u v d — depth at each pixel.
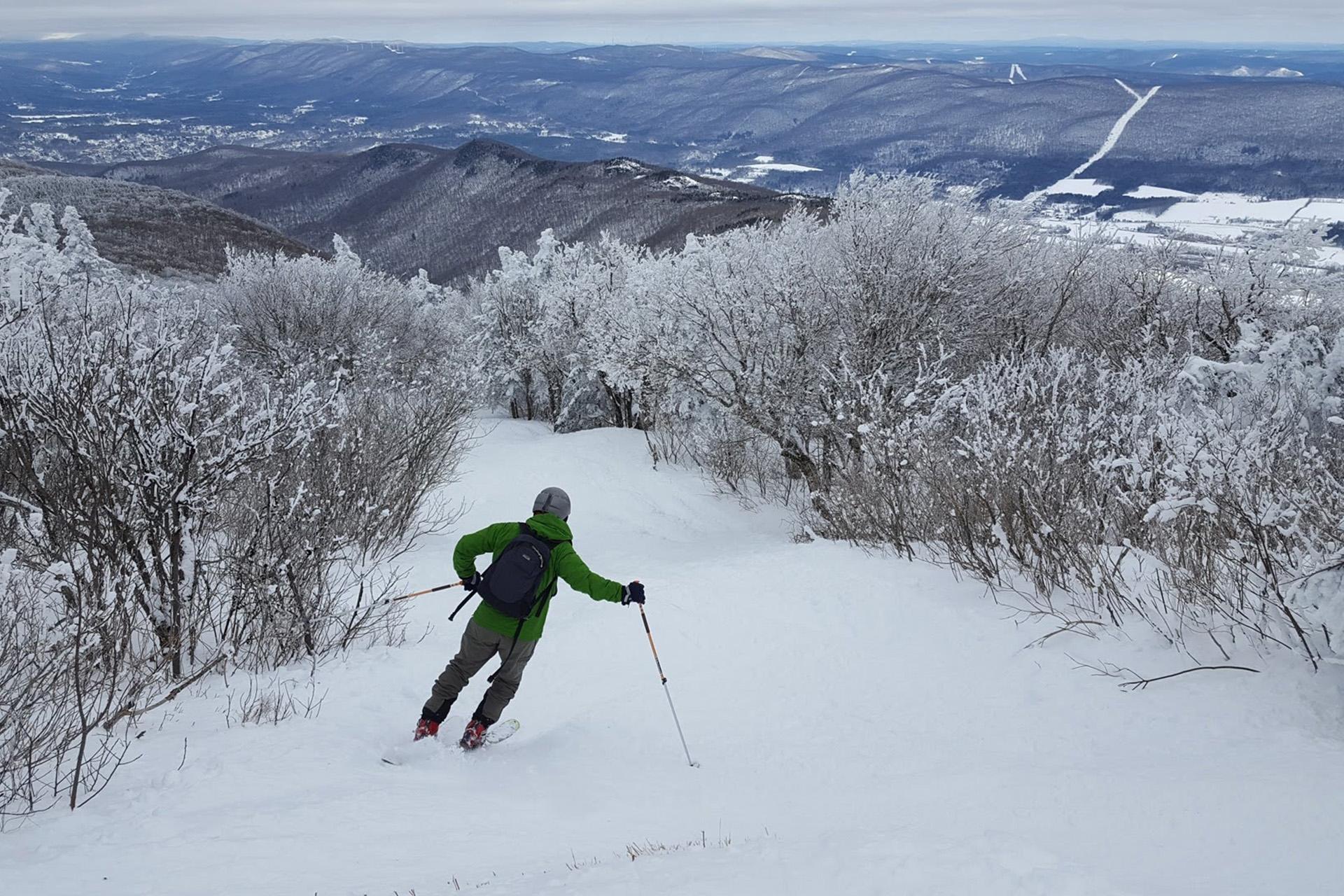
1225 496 5.62
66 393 6.07
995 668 5.98
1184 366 10.97
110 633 5.77
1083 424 8.68
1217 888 2.62
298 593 6.94
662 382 19.48
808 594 8.02
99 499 6.16
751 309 17.20
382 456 11.36
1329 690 4.71
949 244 16.89
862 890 2.51
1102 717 4.94
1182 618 5.94
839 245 17.44
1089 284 18.56
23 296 7.35
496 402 36.25
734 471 20.11
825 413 16.70
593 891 2.63
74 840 3.41
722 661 6.92
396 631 8.07
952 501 8.30
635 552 13.38
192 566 6.76
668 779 4.75
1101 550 7.32
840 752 5.03
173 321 8.61
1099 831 3.27
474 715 5.28
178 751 4.64
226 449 6.44
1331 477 5.42
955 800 3.90
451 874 3.12
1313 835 2.94
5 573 4.78
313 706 5.80
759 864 2.83
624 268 27.14
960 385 9.87
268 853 3.28
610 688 6.50
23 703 4.40
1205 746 4.31
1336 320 15.74
